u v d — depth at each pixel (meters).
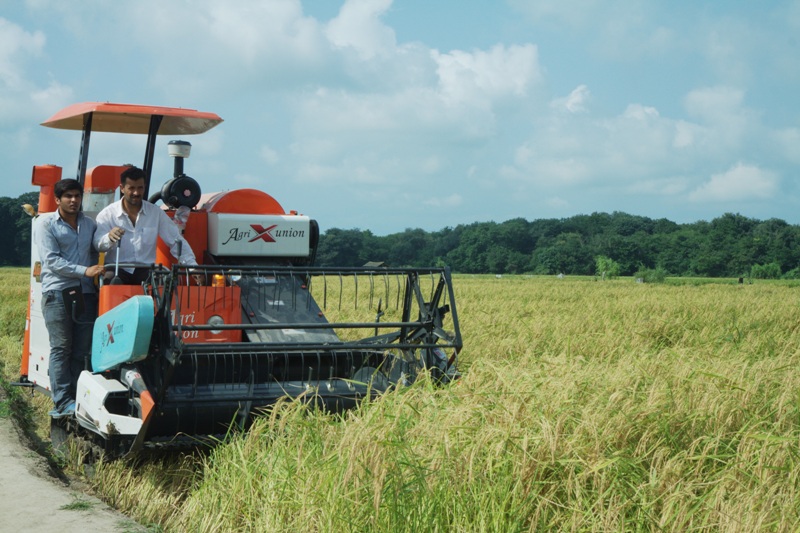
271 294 7.44
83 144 7.68
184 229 7.63
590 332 14.06
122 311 5.82
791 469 4.73
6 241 98.88
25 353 8.54
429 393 5.73
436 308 6.87
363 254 91.62
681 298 25.11
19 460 6.06
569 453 4.69
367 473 4.46
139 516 5.12
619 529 4.19
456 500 4.39
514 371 6.62
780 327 15.80
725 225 136.00
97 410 5.93
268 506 4.70
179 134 8.87
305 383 6.74
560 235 154.88
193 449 6.08
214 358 6.41
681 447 5.21
